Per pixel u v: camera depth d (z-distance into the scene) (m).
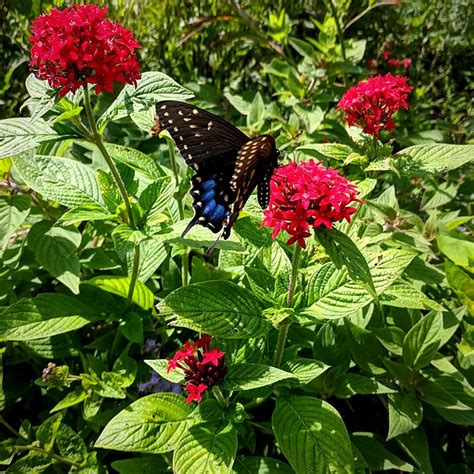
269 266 0.34
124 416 0.31
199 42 0.75
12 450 0.35
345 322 0.37
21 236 0.44
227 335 0.29
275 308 0.30
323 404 0.31
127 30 0.30
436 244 0.48
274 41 0.73
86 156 0.57
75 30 0.28
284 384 0.31
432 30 0.84
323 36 0.64
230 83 0.73
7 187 0.43
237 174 0.27
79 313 0.39
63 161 0.36
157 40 0.71
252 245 0.38
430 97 0.83
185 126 0.29
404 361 0.37
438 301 0.45
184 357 0.30
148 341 0.41
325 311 0.29
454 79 0.86
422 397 0.36
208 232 0.33
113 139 0.60
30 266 0.43
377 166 0.37
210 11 0.76
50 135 0.31
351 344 0.37
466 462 0.41
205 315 0.29
